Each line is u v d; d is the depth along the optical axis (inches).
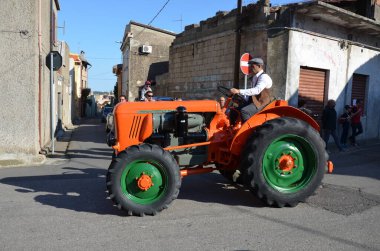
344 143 484.7
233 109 230.5
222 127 227.9
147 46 976.3
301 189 210.5
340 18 449.4
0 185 263.7
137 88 997.8
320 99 484.4
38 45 371.9
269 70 443.8
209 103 225.5
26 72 355.3
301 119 222.8
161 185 195.8
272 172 209.5
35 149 362.3
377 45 562.9
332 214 201.0
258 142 203.0
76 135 646.5
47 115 480.7
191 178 285.4
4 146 354.9
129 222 186.9
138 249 155.1
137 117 216.2
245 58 393.4
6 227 179.3
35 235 169.5
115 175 189.9
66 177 291.4
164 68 1015.0
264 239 166.2
